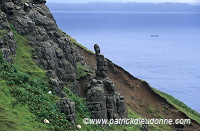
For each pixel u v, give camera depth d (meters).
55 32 136.75
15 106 86.81
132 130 122.00
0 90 90.06
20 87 96.31
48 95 100.00
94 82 120.12
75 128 92.31
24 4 136.25
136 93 184.62
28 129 78.62
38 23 135.00
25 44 124.25
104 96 112.44
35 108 90.19
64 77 125.12
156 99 182.88
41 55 122.81
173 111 175.50
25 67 113.12
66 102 95.06
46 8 149.75
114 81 186.00
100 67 123.88
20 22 127.81
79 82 139.25
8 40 115.62
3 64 102.69
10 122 77.56
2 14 120.50
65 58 134.75
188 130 164.62
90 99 111.56
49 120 87.88
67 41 138.75
